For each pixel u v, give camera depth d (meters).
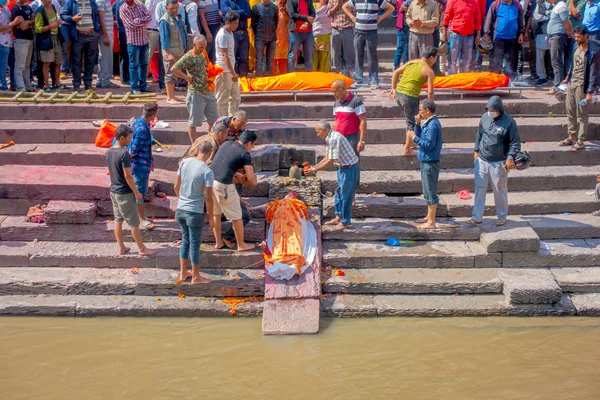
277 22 13.22
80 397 7.26
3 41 12.27
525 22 13.71
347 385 7.42
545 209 10.19
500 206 9.71
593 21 11.73
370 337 8.38
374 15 12.83
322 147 10.93
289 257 8.96
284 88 12.07
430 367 7.77
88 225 9.72
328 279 9.16
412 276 9.21
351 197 9.63
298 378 7.55
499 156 9.48
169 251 9.46
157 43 12.87
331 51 14.97
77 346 8.23
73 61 12.71
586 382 7.46
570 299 9.02
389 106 11.76
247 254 9.35
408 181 10.36
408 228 9.78
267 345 8.22
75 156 10.71
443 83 12.10
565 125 11.44
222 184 9.05
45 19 12.59
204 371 7.70
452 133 11.41
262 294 9.09
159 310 8.88
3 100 11.74
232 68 11.05
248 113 11.75
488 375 7.61
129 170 8.91
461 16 12.98
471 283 9.07
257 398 7.20
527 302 8.82
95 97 11.96
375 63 13.05
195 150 8.98
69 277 9.17
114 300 9.02
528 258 9.41
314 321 8.48
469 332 8.51
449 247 9.59
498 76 12.20
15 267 9.40
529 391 7.32
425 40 12.88
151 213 9.97
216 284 9.06
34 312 8.90
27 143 11.20
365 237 9.75
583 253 9.41
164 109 11.66
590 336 8.42
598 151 11.06
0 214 10.07
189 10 12.73
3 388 7.41
